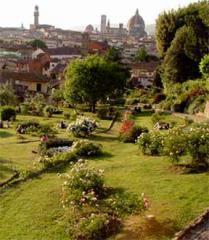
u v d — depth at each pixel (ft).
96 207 79.41
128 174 97.35
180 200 79.92
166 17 287.48
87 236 70.90
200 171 93.04
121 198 81.66
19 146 140.97
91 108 241.14
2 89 255.09
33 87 329.52
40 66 423.64
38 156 126.21
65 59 490.08
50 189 92.48
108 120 203.51
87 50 576.20
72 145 132.46
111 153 127.24
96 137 155.63
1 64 410.52
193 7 279.08
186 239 67.15
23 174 103.55
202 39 260.21
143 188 87.81
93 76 229.45
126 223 73.51
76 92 232.12
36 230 75.51
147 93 295.89
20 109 223.71
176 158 96.27
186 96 215.51
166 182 89.30
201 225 70.49
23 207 85.10
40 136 157.58
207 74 220.43
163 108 223.71
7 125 179.32
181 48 262.67
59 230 74.54
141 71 414.41
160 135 115.75
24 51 541.75
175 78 264.93
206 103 196.54
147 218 73.87
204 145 94.12
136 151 123.65
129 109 226.99
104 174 98.94
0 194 92.53
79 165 89.04
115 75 235.40
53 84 336.90
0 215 82.64
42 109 223.10
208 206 76.38
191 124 150.00
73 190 83.30
